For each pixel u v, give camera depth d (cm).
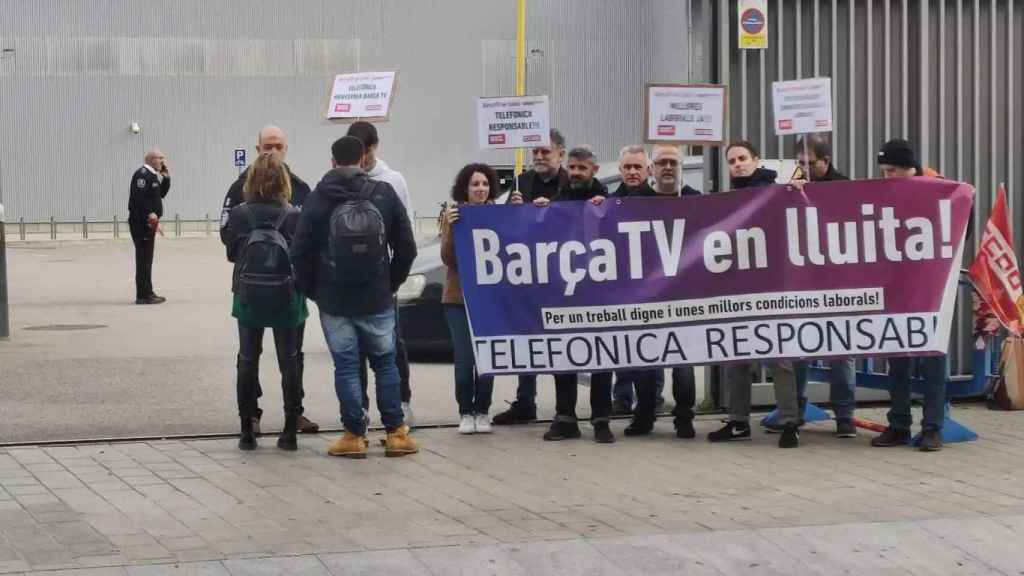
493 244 995
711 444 999
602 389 1009
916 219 987
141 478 873
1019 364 1139
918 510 786
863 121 1173
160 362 1464
